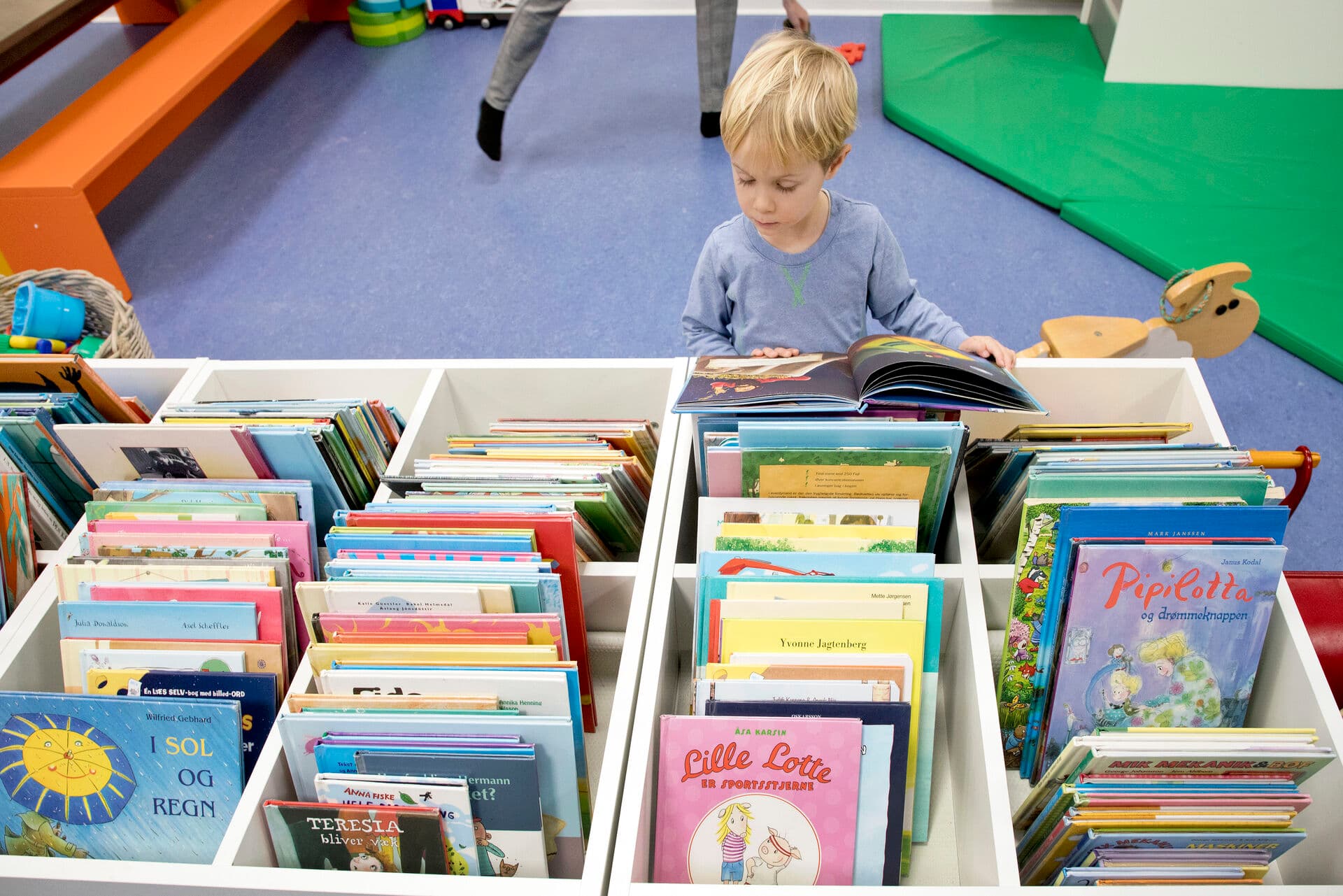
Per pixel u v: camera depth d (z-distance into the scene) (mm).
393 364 1500
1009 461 1189
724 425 1212
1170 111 3471
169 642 1111
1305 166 3154
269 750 996
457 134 3697
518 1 4246
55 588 1185
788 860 1005
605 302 2857
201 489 1239
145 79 3156
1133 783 915
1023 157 3270
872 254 1510
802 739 955
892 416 1217
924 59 3881
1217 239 2873
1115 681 1066
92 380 1360
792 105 1205
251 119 3840
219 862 903
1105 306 2742
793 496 1180
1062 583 1045
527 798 955
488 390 1514
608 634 1286
